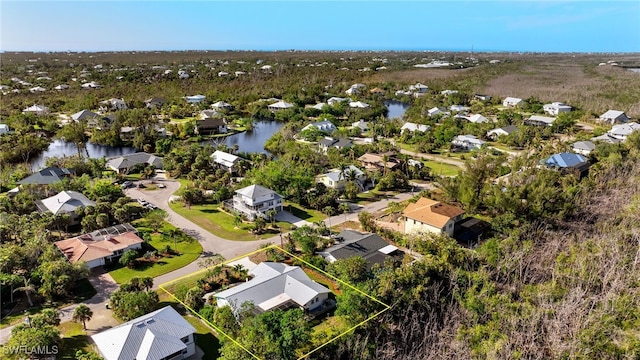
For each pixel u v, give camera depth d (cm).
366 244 5656
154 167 9294
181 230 6412
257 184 7450
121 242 5628
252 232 6384
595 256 5144
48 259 5016
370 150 10494
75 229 6372
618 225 6122
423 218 6109
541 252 5506
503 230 6044
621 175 8119
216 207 7362
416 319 4219
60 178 7956
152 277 5141
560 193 6688
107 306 4538
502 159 7769
